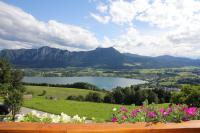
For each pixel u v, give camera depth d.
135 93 55.97
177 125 3.73
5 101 31.83
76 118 4.95
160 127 3.61
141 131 3.53
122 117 4.52
